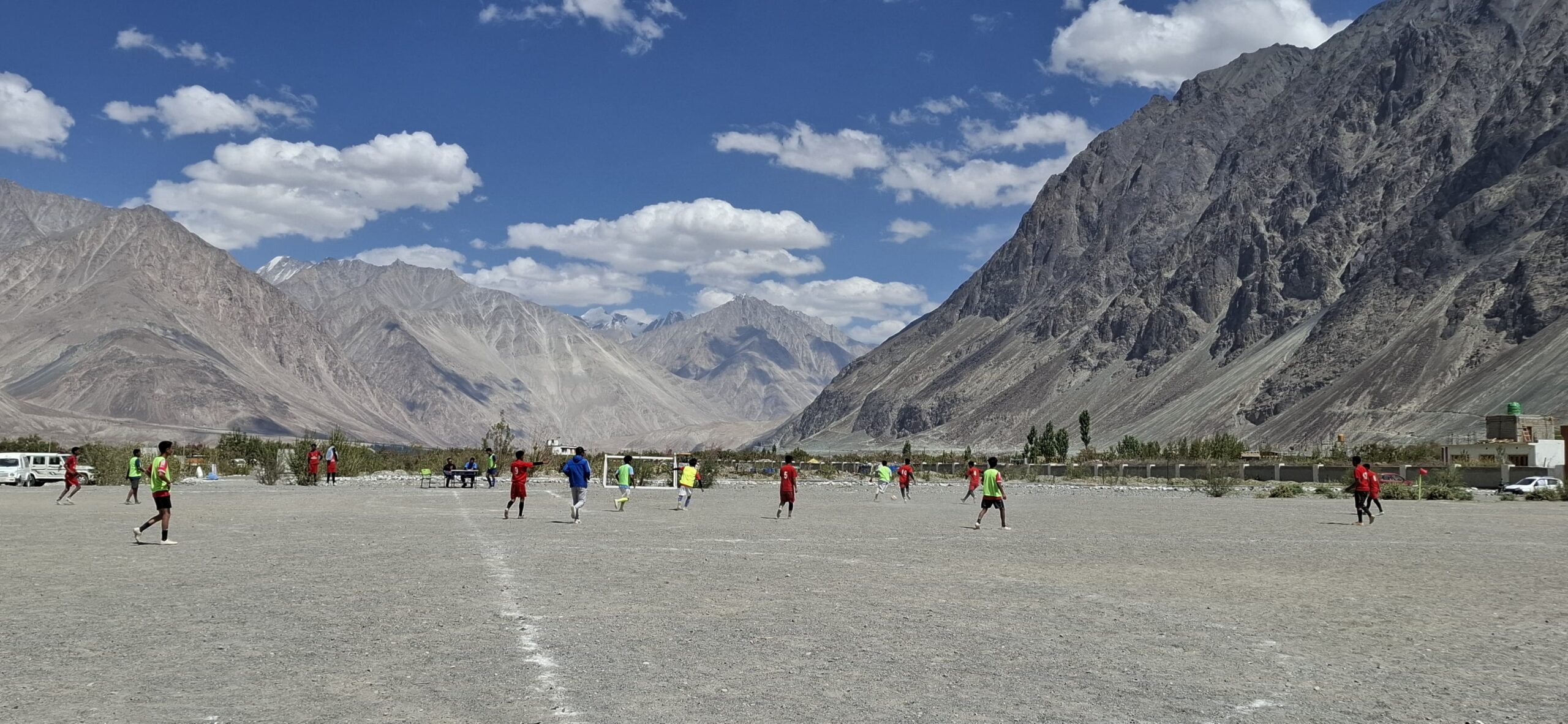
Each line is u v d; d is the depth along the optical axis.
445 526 31.45
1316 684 11.14
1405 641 13.45
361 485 64.69
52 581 18.06
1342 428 160.75
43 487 64.56
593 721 9.51
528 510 40.28
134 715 9.55
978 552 24.81
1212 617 15.20
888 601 16.50
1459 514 43.88
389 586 17.69
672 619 14.66
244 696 10.23
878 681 11.11
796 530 31.38
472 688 10.60
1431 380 159.62
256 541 25.92
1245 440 176.12
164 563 21.00
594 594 16.95
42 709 9.71
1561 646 13.16
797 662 11.93
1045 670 11.66
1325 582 19.44
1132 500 55.94
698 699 10.30
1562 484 67.50
